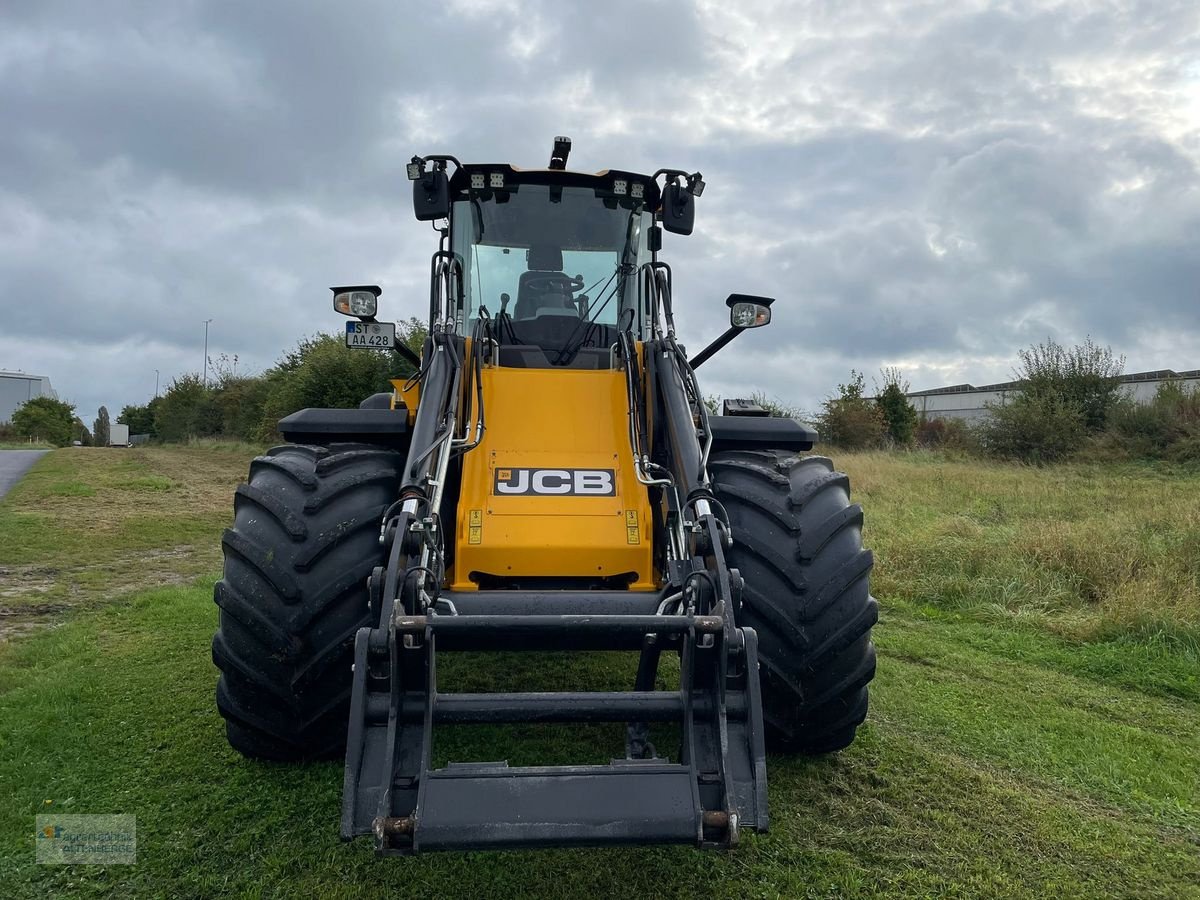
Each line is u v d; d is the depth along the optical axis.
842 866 2.78
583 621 2.40
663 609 2.79
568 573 3.09
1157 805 3.31
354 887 2.60
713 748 2.39
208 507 12.20
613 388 3.65
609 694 2.46
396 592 2.49
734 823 2.21
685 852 2.83
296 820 2.98
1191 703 4.58
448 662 4.78
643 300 4.33
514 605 2.82
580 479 3.30
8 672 4.51
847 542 3.15
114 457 22.98
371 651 2.36
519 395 3.57
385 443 3.93
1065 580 6.81
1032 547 7.40
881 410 24.47
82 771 3.35
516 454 3.37
